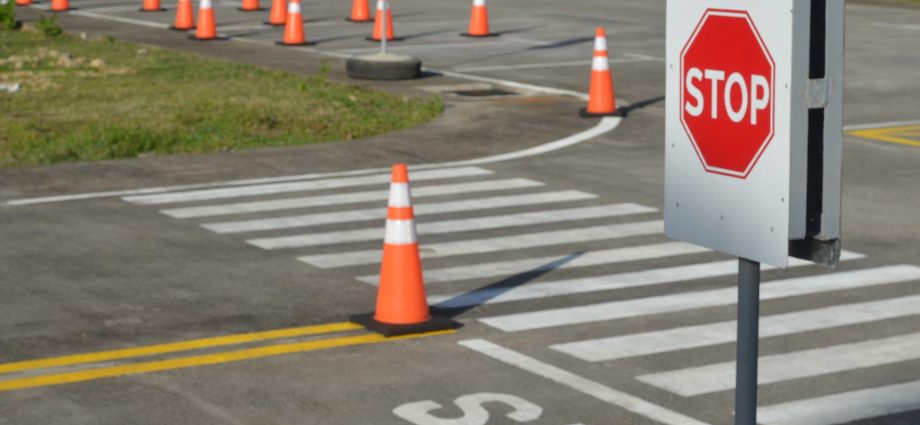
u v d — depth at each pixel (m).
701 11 5.95
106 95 27.45
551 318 12.42
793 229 5.65
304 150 21.78
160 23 42.31
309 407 10.02
